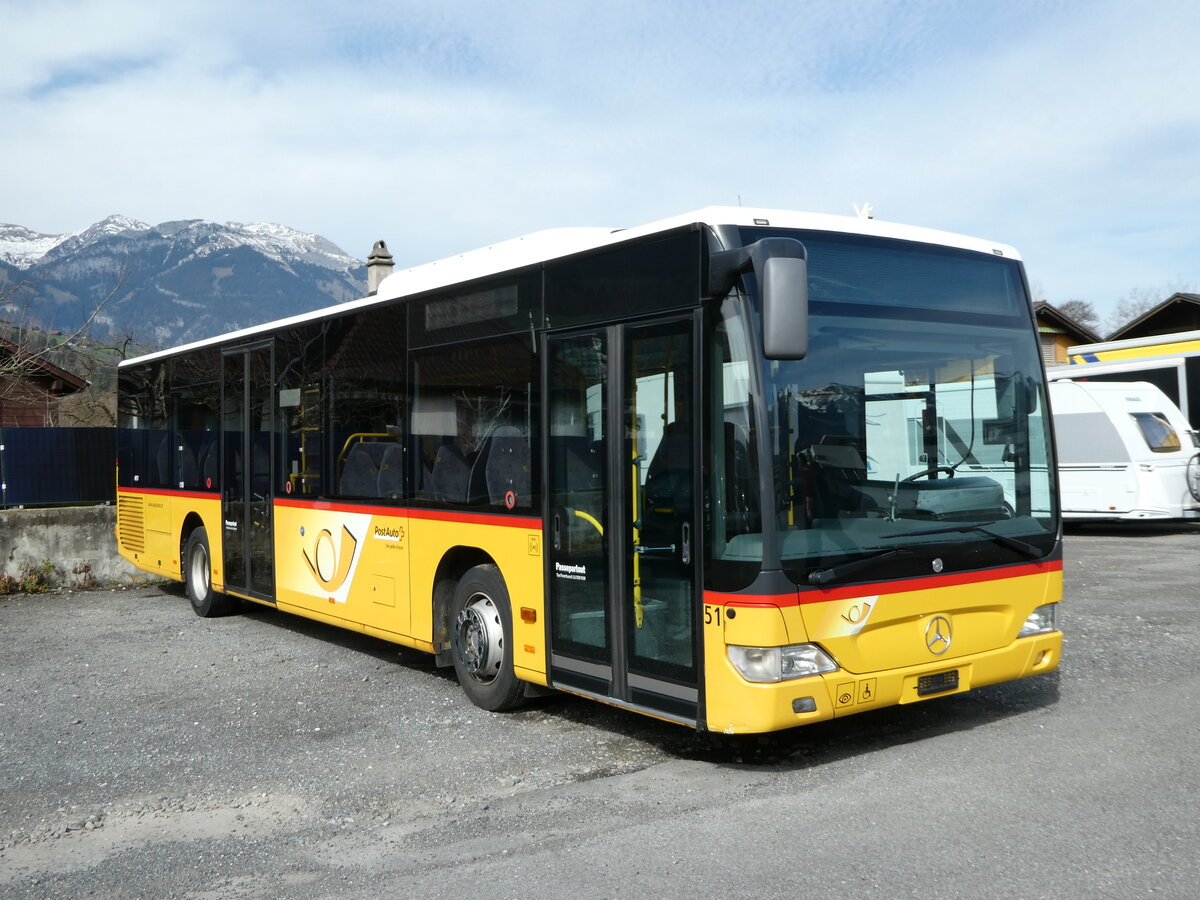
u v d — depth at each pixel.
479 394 7.30
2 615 12.27
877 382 5.71
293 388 9.91
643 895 4.12
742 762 5.86
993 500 6.09
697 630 5.51
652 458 5.83
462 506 7.46
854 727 6.46
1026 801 4.98
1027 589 6.13
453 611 7.63
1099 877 4.08
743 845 4.59
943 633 5.78
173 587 14.55
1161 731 6.10
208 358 11.66
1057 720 6.43
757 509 5.24
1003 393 6.25
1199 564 13.91
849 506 5.50
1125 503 17.55
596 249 6.25
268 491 10.35
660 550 5.76
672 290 5.72
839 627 5.38
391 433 8.36
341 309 9.14
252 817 5.28
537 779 5.70
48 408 22.78
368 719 7.13
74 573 14.38
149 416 13.26
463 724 6.93
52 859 4.80
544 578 6.64
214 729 7.00
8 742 6.83
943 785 5.28
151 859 4.75
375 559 8.57
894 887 4.08
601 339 6.20
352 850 4.77
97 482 15.55
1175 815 4.71
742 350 5.33
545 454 6.62
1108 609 10.49
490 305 7.20
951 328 6.07
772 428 5.28
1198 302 34.31
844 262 5.74
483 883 4.32
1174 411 18.27
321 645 10.00
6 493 14.93
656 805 5.19
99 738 6.86
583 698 7.61
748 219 5.59
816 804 5.08
